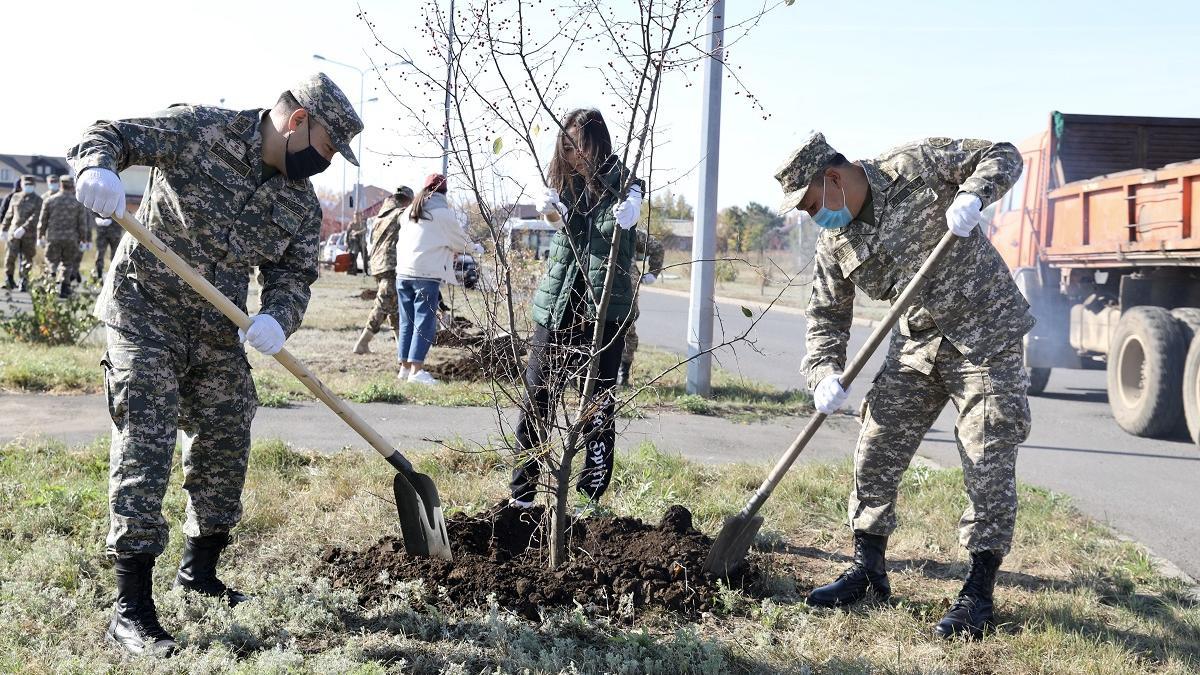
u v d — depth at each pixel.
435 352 11.88
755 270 4.21
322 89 3.52
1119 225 9.74
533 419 4.37
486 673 3.36
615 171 4.61
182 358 3.55
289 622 3.68
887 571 4.70
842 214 3.94
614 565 4.29
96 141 3.20
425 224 9.48
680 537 4.65
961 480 6.25
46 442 6.16
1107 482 7.03
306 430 7.22
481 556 4.39
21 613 3.61
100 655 3.35
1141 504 6.36
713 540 4.71
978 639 3.89
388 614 3.81
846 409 9.80
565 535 4.45
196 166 3.45
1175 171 8.65
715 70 9.55
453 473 6.00
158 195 3.49
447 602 3.93
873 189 3.91
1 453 5.81
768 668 3.52
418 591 3.96
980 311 3.90
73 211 17.44
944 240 3.66
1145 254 9.28
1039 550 5.01
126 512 3.34
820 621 3.99
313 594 3.85
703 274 9.68
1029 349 11.60
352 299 21.70
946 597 4.32
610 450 5.06
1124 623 4.10
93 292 18.44
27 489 5.03
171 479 5.34
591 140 4.58
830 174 3.91
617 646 3.62
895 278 3.99
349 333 14.39
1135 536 5.59
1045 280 11.70
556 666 3.40
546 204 4.64
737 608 4.08
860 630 3.94
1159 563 5.00
